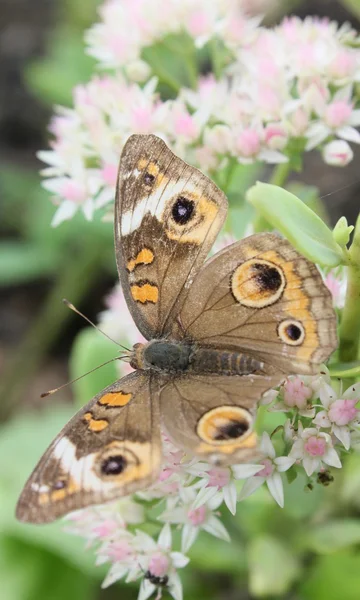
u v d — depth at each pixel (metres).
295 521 0.25
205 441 0.17
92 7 0.41
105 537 0.21
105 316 0.26
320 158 0.34
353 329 0.20
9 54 0.45
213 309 0.19
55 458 0.18
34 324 0.38
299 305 0.18
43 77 0.37
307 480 0.20
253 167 0.30
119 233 0.19
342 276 0.22
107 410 0.18
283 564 0.25
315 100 0.23
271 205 0.19
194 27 0.25
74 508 0.17
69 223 0.35
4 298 0.40
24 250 0.36
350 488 0.25
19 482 0.28
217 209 0.19
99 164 0.24
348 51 0.23
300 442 0.19
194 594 0.27
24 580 0.27
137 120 0.23
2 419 0.36
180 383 0.18
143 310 0.20
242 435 0.17
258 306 0.19
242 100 0.23
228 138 0.23
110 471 0.17
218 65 0.25
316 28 0.24
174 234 0.19
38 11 0.46
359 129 0.31
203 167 0.23
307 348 0.18
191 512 0.21
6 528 0.27
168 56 0.31
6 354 0.38
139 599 0.21
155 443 0.18
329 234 0.19
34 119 0.43
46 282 0.40
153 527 0.21
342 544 0.24
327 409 0.20
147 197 0.19
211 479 0.19
